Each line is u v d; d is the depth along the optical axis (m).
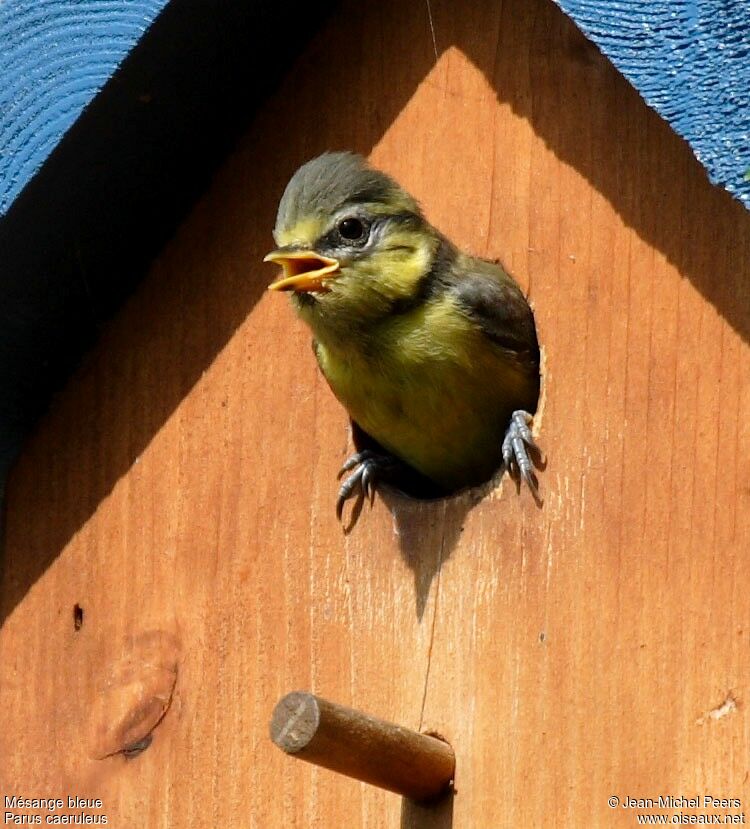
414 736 6.90
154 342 8.36
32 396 8.66
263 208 8.09
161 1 7.41
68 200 7.93
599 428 7.01
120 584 8.30
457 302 7.58
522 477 7.19
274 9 7.71
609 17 6.45
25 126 7.70
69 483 8.54
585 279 7.16
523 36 7.48
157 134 7.90
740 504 6.55
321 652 7.67
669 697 6.62
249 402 8.06
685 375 6.79
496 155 7.54
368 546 7.63
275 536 7.89
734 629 6.50
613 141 7.15
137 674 8.16
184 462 8.20
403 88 7.82
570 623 6.94
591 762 6.78
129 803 8.07
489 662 7.15
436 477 8.23
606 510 6.92
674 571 6.69
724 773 6.45
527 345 7.52
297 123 8.06
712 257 6.78
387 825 7.31
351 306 7.62
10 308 8.31
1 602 8.68
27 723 8.47
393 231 7.67
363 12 7.95
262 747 7.75
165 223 8.35
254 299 8.09
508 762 7.01
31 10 7.71
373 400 7.78
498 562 7.21
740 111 6.16
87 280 8.37
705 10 6.29
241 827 7.73
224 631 7.95
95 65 7.56
